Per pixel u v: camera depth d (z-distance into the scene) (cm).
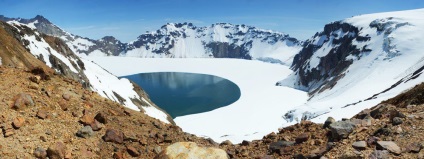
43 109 1551
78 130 1474
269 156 1587
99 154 1397
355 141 1404
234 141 9950
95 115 1698
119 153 1423
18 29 11019
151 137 1723
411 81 11606
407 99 3216
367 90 17938
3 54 5888
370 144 1306
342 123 1569
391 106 1814
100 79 13362
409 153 1164
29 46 10475
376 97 11812
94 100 1962
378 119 1647
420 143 1193
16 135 1293
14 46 7006
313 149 1531
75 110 1680
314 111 16288
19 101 1477
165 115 13275
